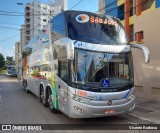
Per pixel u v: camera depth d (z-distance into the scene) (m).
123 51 8.98
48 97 11.81
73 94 8.18
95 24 9.12
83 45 8.50
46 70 11.85
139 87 15.60
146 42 14.88
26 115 10.30
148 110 11.29
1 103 13.56
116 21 9.59
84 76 8.25
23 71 21.09
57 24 10.05
